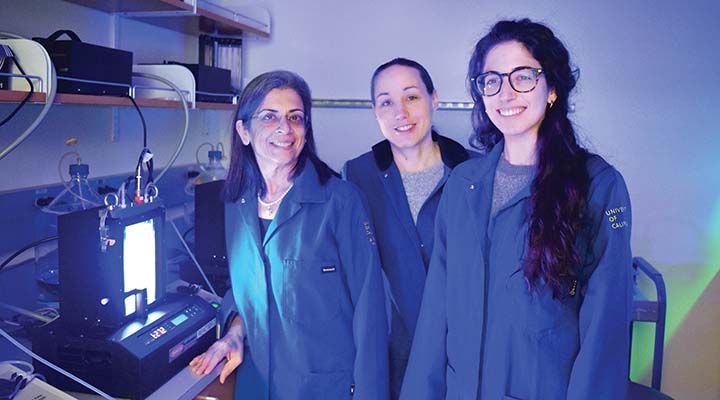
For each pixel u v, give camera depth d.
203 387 1.54
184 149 2.80
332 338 1.66
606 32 2.73
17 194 1.79
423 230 2.01
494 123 1.50
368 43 2.95
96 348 1.41
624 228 1.37
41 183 1.97
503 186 1.53
